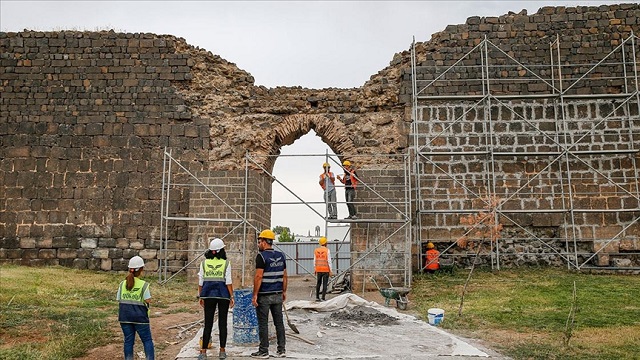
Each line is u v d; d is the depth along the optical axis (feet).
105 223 60.13
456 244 58.08
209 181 56.03
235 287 53.88
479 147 59.98
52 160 61.26
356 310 38.11
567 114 60.13
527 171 59.36
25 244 59.88
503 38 62.03
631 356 27.40
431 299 45.19
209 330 25.71
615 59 60.75
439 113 61.00
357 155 59.47
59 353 27.40
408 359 26.11
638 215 57.82
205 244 55.42
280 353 26.37
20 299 40.81
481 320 36.22
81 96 62.59
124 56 63.41
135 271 24.76
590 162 59.06
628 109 59.62
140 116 62.13
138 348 28.91
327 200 52.80
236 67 65.00
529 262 58.18
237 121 62.80
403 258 52.39
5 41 63.62
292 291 55.57
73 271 56.85
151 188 60.64
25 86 62.80
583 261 57.62
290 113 63.31
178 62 63.36
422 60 62.34
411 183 59.31
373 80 63.46
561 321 35.42
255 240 55.98
